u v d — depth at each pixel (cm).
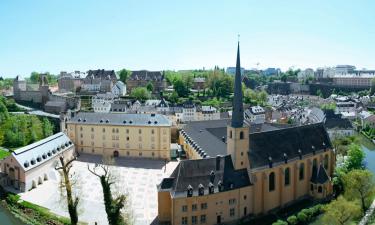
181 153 17562
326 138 13912
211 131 16875
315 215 11125
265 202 11419
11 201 12194
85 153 17825
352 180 11725
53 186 13488
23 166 12925
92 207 11631
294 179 12325
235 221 10844
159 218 10394
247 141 11188
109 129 17462
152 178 14325
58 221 10681
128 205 11425
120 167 15750
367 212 11494
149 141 17175
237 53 10775
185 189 10100
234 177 10894
